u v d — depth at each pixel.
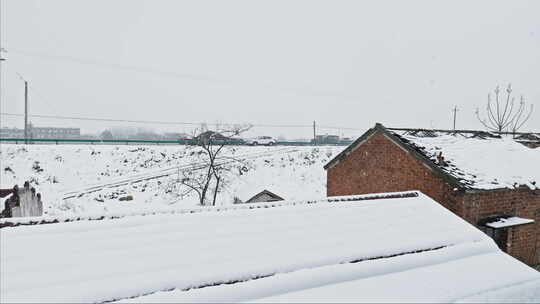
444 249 6.32
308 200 7.53
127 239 5.18
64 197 23.81
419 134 12.24
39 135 74.19
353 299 4.64
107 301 3.97
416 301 4.70
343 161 13.12
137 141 39.00
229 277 4.66
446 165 9.77
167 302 4.10
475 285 5.31
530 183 9.88
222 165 29.66
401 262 5.71
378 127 11.30
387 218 7.19
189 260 4.86
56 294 3.88
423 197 8.61
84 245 4.88
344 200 7.85
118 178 28.30
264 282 4.67
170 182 26.80
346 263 5.40
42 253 4.57
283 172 30.19
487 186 9.00
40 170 27.52
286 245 5.60
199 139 27.41
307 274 4.95
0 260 4.30
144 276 4.39
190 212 6.27
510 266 6.09
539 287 5.43
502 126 35.19
